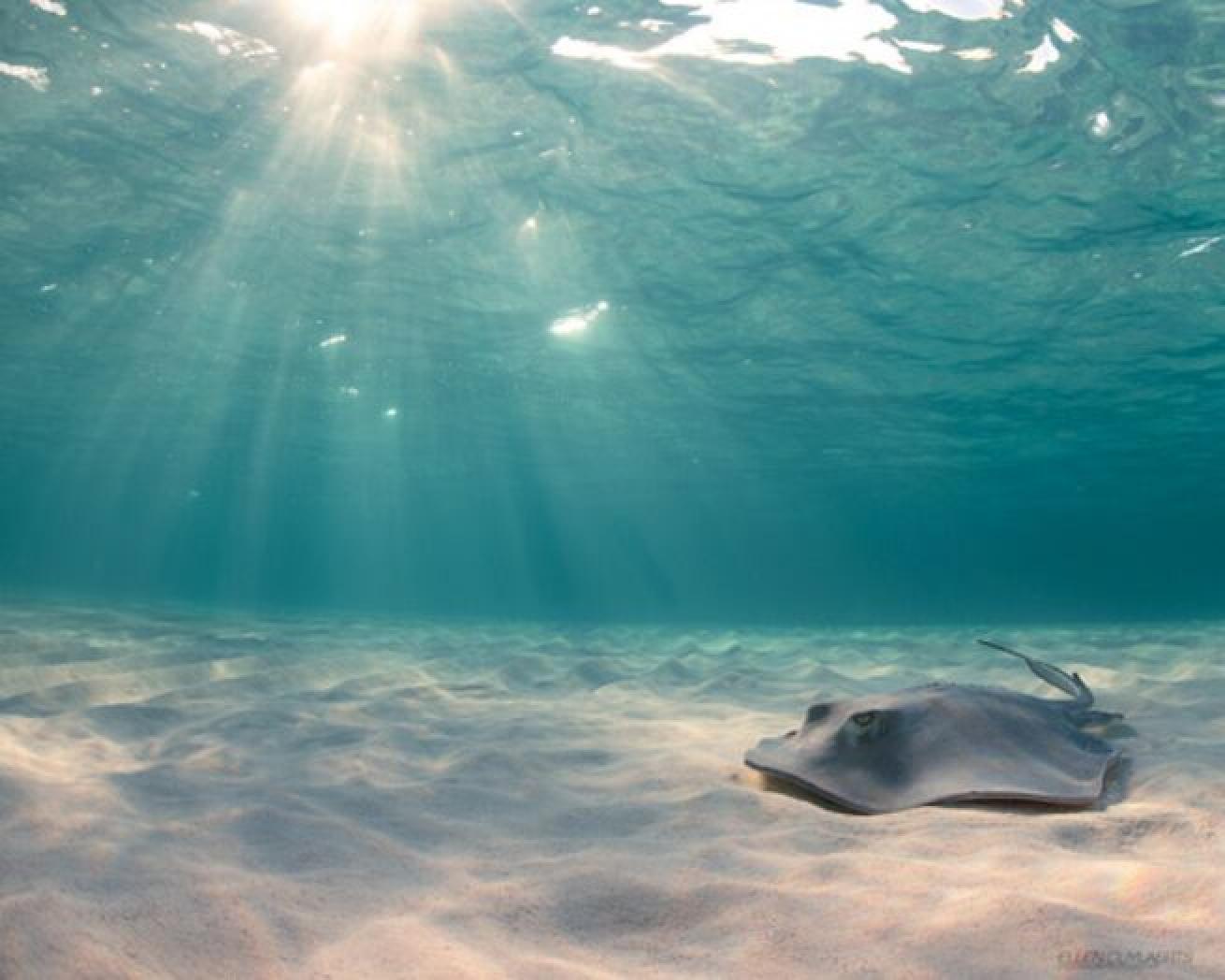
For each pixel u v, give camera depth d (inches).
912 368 889.5
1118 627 821.9
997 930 102.3
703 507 2450.8
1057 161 494.6
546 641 644.1
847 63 416.5
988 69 415.8
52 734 226.8
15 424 1430.9
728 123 470.6
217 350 927.7
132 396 1186.0
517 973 97.6
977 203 547.5
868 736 173.5
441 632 722.2
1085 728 245.0
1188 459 1476.4
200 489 2443.4
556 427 1286.9
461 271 684.7
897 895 117.7
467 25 394.3
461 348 892.6
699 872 130.5
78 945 94.4
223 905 111.1
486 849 145.0
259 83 441.7
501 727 252.5
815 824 155.0
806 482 1801.2
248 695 320.2
